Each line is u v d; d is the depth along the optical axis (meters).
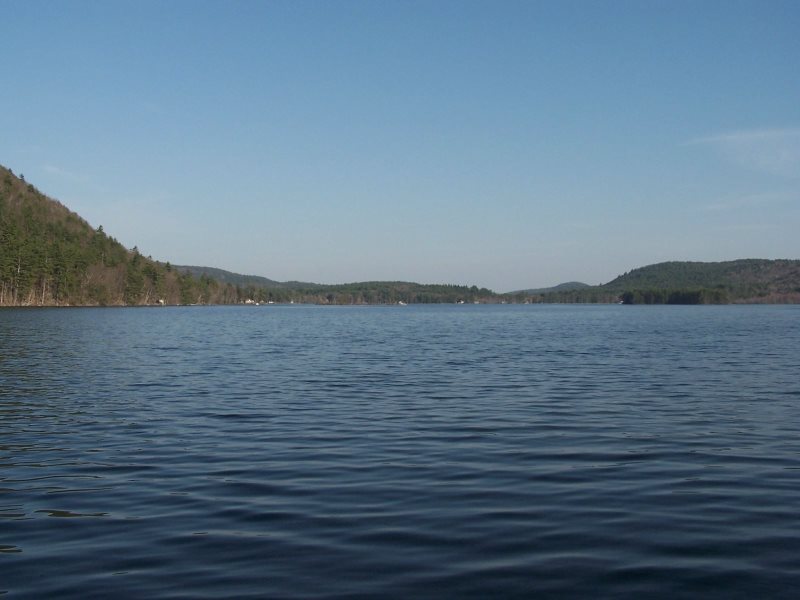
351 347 50.44
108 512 10.99
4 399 23.42
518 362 37.91
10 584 8.18
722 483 12.66
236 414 20.58
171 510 11.09
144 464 14.26
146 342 52.75
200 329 76.31
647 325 92.19
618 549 9.28
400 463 14.31
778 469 13.74
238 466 14.06
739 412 20.89
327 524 10.34
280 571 8.54
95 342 51.81
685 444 16.19
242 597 7.79
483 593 7.89
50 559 8.98
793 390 25.83
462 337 64.50
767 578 8.27
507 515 10.76
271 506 11.29
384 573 8.47
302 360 39.19
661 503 11.40
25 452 15.38
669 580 8.23
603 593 7.88
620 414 20.58
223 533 9.96
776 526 10.20
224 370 33.25
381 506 11.27
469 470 13.69
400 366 35.66
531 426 18.61
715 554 9.08
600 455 15.04
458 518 10.61
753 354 42.91
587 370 33.38
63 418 19.78
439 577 8.34
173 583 8.20
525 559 8.92
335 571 8.54
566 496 11.81
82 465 14.18
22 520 10.60
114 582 8.23
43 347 46.34
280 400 23.47
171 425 18.75
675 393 25.12
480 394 24.98
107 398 23.77
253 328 82.25
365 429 18.19
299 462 14.42
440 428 18.31
